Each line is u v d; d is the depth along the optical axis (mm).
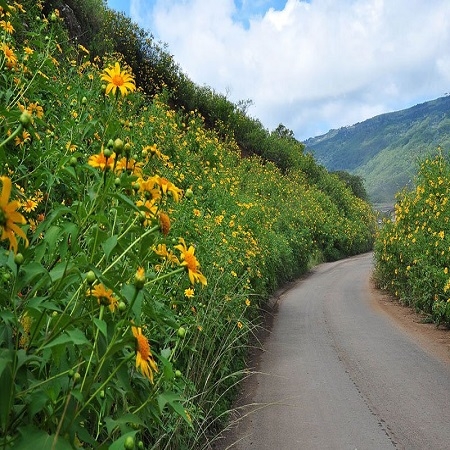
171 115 12500
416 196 13383
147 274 1900
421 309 10625
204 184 10734
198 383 4164
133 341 1519
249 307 8273
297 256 19344
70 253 1605
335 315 10516
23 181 2879
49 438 1288
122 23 16797
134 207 1692
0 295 1432
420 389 5797
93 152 3490
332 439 4516
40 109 3258
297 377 6281
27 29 6094
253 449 4277
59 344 1423
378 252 15344
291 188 26141
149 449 3025
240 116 26344
